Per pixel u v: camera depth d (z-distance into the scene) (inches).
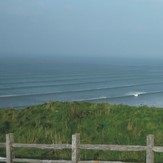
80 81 5905.5
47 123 715.4
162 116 722.2
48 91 4446.4
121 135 648.4
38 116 752.3
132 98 4050.2
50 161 519.2
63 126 698.8
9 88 4675.2
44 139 657.0
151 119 706.2
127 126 677.3
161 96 4281.5
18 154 609.9
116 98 4005.9
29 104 3383.4
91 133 667.4
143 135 646.5
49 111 778.2
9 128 716.7
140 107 785.6
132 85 5497.1
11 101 3580.2
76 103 821.9
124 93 4456.2
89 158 583.8
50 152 609.6
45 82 5580.7
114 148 497.7
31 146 526.0
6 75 6648.6
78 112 748.6
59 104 814.5
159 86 5482.3
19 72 7421.3
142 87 5265.8
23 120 741.3
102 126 687.7
